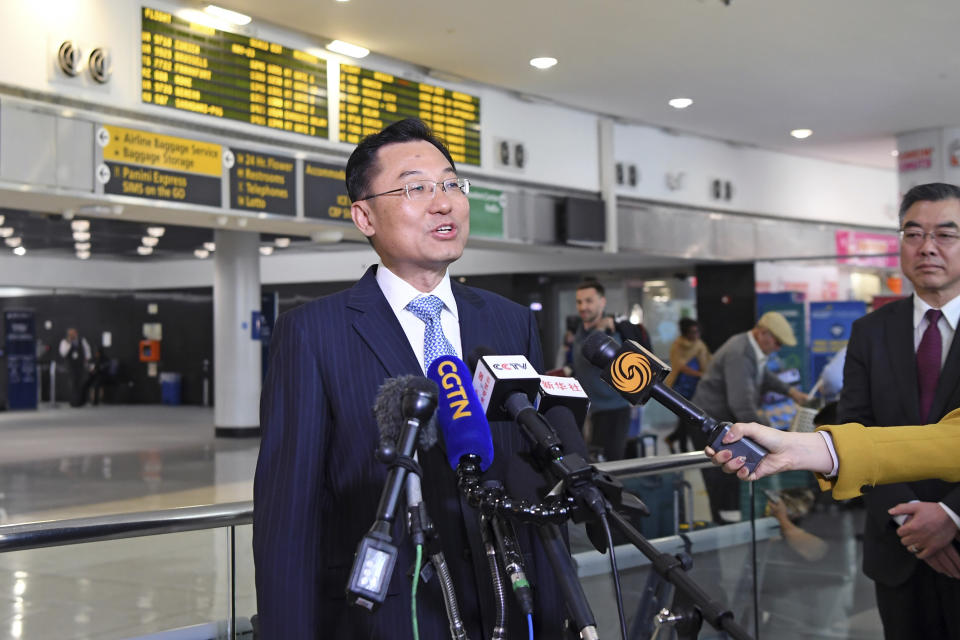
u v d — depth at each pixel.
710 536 3.49
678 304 14.99
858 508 4.08
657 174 11.82
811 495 3.91
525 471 1.64
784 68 9.41
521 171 10.18
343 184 8.51
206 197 7.52
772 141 12.82
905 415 2.79
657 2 7.56
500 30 8.18
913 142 12.20
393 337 1.87
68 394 24.09
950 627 2.70
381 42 8.46
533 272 16.75
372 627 1.73
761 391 6.92
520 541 1.80
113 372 23.64
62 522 2.16
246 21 7.70
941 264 2.75
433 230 1.87
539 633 1.78
